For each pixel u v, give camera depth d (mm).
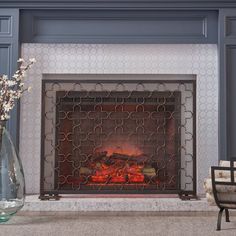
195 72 4539
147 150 4570
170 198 4383
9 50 4418
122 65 4535
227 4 4426
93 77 4582
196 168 4469
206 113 4516
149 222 3832
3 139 3688
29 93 4496
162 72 4535
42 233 3354
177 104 4504
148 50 4543
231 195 3590
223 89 4418
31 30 4496
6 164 3666
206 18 4520
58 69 4523
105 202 4199
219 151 4391
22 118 4488
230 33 4453
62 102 4527
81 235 3307
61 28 4500
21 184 3699
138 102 4543
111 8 4426
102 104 4547
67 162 4559
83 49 4539
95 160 4562
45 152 4508
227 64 4430
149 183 4516
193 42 4512
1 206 3633
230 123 4406
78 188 4457
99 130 4574
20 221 3820
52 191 4316
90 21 4500
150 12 4484
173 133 4547
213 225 3707
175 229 3541
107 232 3416
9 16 4422
